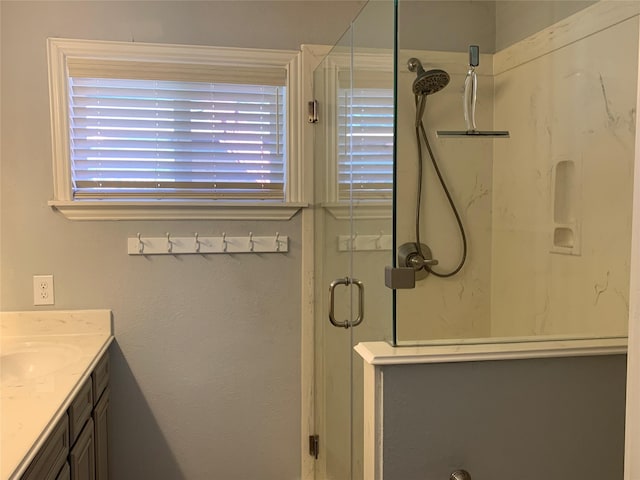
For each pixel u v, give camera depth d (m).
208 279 2.16
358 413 1.54
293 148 2.20
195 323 2.16
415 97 1.82
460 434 1.35
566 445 1.41
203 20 2.09
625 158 1.57
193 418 2.19
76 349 1.87
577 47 1.78
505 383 1.37
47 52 1.98
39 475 1.15
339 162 1.89
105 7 2.02
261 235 2.19
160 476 2.17
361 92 1.66
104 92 2.06
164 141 2.12
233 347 2.20
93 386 1.78
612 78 1.62
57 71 1.99
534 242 1.93
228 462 2.23
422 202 1.73
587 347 1.41
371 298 1.56
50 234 2.04
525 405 1.38
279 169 2.24
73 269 2.06
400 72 1.81
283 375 2.25
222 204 2.13
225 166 2.18
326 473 2.09
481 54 2.00
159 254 2.12
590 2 1.72
